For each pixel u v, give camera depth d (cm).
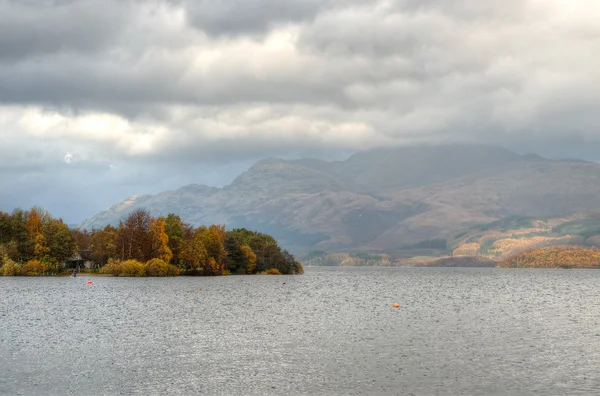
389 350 7044
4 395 5078
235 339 7894
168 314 10981
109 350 7025
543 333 8481
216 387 5356
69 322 9631
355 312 11594
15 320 9838
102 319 10069
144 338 7950
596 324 9600
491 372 5878
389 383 5481
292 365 6216
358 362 6353
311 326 9281
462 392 5181
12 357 6562
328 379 5631
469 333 8475
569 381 5512
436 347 7244
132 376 5731
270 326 9262
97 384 5434
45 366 6119
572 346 7306
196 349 7119
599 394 5088
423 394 5131
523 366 6134
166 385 5416
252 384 5456
